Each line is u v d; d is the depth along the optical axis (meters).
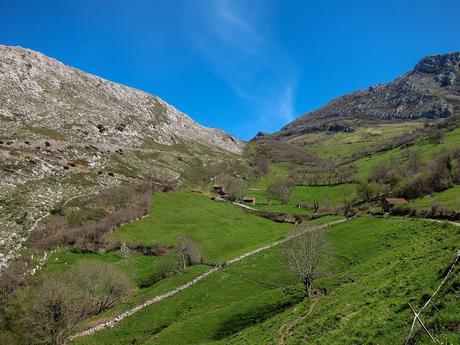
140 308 68.00
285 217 131.00
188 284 74.44
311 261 59.94
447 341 22.03
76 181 119.81
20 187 103.25
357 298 38.38
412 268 38.81
